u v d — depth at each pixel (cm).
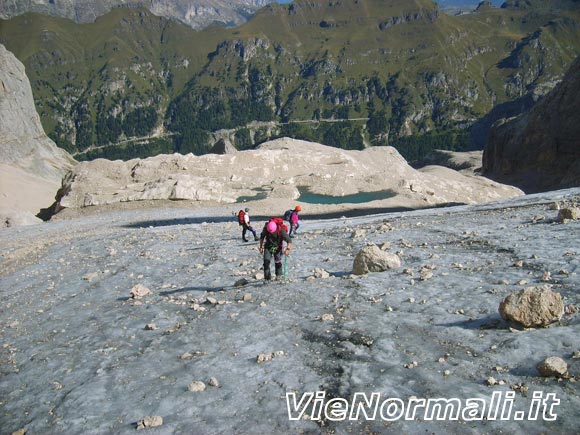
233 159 7638
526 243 1612
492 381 758
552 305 904
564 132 11438
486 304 1069
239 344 1061
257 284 1519
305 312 1201
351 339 1004
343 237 2319
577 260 1290
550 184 11244
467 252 1625
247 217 2541
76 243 3189
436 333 968
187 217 4941
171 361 1030
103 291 1772
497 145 13612
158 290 1645
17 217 5812
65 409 898
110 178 6975
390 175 7562
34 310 1672
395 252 1764
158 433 762
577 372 742
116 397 909
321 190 7012
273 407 793
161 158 7412
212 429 754
